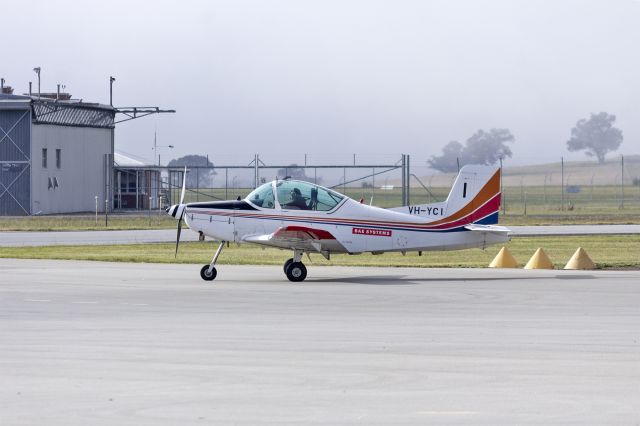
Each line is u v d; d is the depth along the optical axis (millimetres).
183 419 20953
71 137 163125
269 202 54375
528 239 96875
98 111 171375
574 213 166750
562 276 56125
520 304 41625
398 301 42938
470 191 55438
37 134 152000
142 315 37875
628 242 91938
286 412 21547
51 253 77938
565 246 87125
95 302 42469
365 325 35031
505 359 27938
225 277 55906
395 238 54656
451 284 51219
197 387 24125
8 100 150875
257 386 24234
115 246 87500
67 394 23312
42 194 153625
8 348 29781
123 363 27266
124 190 180500
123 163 183250
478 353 28953
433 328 34281
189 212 54500
